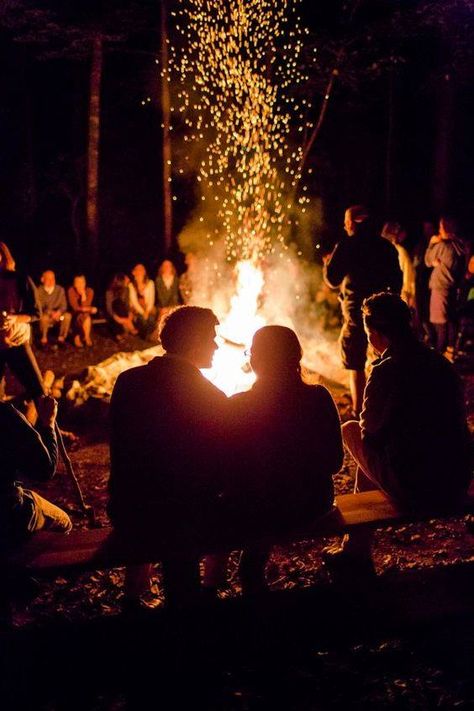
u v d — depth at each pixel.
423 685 3.39
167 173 14.41
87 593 4.35
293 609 3.78
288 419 3.49
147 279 11.59
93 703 3.34
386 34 13.98
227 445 3.48
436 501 3.68
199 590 3.60
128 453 3.44
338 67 14.38
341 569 4.02
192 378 3.44
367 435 3.80
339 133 17.45
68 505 5.62
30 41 14.09
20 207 17.70
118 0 13.82
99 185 18.36
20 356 6.23
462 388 3.74
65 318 11.15
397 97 15.64
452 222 9.35
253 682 3.46
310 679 3.46
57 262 17.67
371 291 6.79
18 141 17.97
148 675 3.49
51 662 3.52
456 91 15.34
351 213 6.85
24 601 3.85
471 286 10.35
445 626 3.74
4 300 6.16
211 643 3.62
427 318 10.21
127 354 8.98
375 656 3.58
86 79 17.30
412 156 18.02
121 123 18.34
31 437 3.53
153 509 3.49
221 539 3.47
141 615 3.74
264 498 3.53
